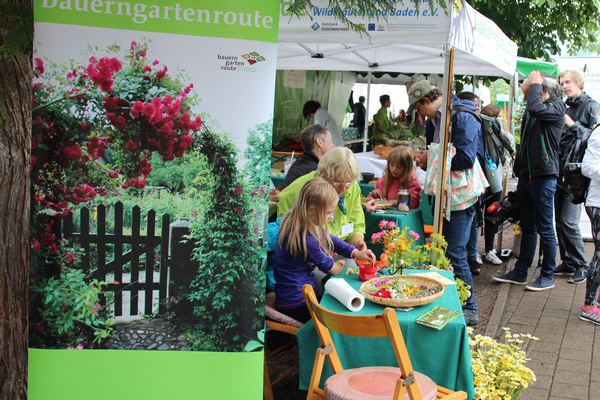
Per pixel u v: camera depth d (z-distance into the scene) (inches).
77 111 84.6
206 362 91.1
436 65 275.1
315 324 110.3
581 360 170.1
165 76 85.0
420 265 148.9
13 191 84.4
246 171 88.0
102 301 88.6
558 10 418.6
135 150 86.2
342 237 165.2
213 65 85.4
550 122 221.5
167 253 88.7
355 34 153.4
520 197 241.9
